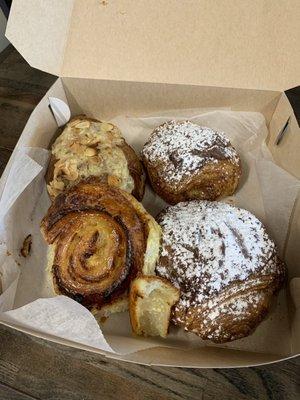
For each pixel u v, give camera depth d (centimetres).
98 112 30
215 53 25
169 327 22
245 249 22
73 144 26
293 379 20
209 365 18
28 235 26
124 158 26
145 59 26
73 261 22
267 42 25
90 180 25
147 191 29
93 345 18
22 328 18
